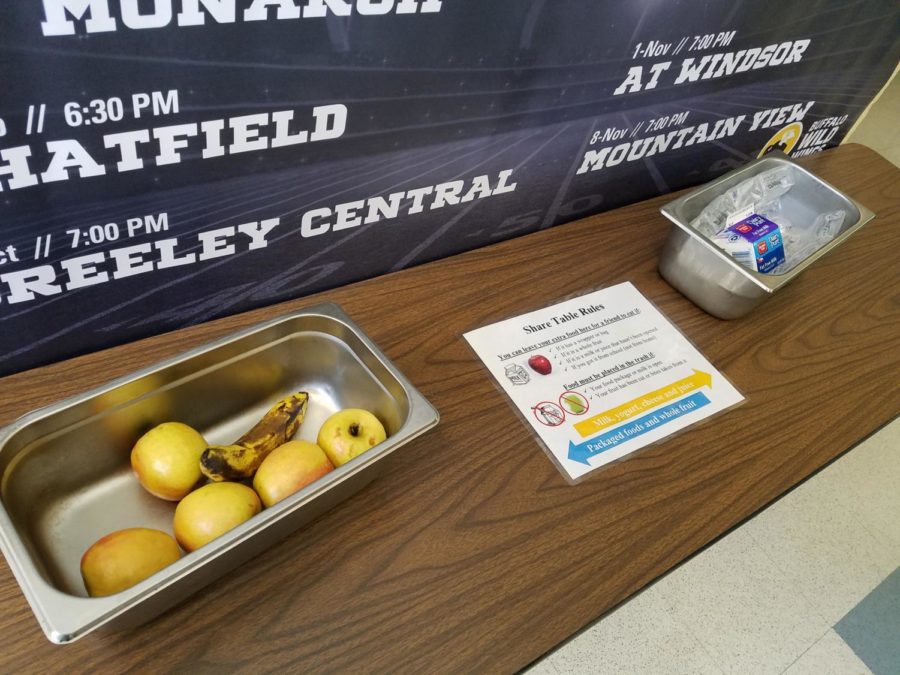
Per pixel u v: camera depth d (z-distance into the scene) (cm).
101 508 61
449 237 88
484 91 71
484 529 64
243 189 64
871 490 156
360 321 79
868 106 128
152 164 56
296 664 53
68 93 48
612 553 64
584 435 73
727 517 69
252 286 75
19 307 61
